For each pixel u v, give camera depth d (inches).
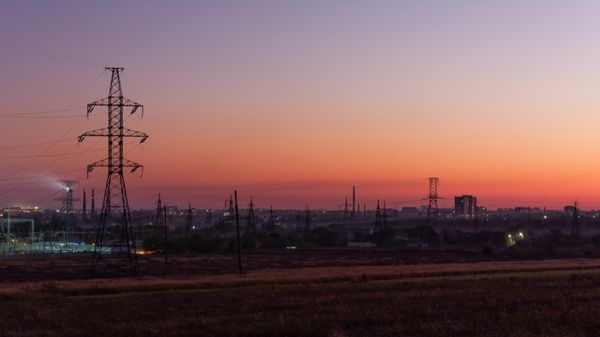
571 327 1160.2
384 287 2364.7
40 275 4136.3
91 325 1439.5
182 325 1354.6
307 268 4399.6
